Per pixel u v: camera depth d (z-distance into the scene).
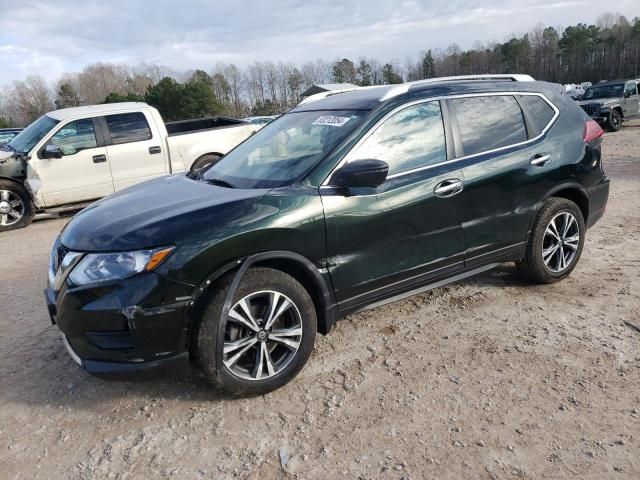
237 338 3.13
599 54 87.44
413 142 3.70
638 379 3.17
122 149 9.02
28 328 4.43
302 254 3.22
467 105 4.00
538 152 4.23
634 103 18.70
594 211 4.73
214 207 3.10
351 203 3.37
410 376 3.36
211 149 9.69
